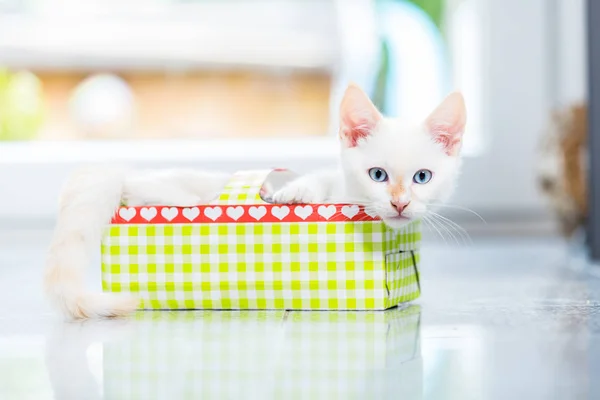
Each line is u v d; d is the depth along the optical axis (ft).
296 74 7.25
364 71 7.17
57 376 2.93
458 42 7.09
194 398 2.76
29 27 7.08
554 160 5.71
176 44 7.20
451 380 2.86
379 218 3.61
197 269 3.67
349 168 3.63
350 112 3.64
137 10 7.18
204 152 6.97
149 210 3.68
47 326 3.49
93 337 3.31
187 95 7.25
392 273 3.67
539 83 6.93
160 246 3.68
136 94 7.23
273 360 3.03
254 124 7.29
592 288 4.13
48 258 3.66
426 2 7.08
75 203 3.68
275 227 3.64
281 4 7.25
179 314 3.64
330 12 7.20
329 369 2.95
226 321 3.50
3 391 2.82
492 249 6.02
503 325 3.41
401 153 3.57
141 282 3.70
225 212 3.66
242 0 7.25
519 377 2.87
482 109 6.97
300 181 3.71
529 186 6.98
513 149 6.95
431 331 3.34
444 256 5.60
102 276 3.73
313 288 3.64
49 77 7.16
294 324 3.44
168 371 2.95
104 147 7.05
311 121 7.27
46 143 7.13
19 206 6.82
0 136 7.13
